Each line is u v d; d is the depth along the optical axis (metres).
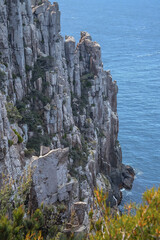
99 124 119.62
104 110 123.31
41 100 90.75
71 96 109.50
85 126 109.38
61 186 43.34
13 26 86.44
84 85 114.62
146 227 25.53
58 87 94.62
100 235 26.38
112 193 112.00
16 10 86.12
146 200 27.88
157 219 25.98
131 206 28.28
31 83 91.94
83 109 109.81
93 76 116.12
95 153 106.38
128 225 26.23
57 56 104.12
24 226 33.00
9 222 29.73
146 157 166.25
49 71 93.94
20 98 87.56
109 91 128.38
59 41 105.25
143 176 146.88
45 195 41.84
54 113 90.94
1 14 81.94
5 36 82.75
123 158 164.12
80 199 88.62
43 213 37.31
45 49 101.06
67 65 110.25
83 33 124.06
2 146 50.19
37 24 99.38
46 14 100.56
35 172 40.94
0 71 78.56
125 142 180.50
